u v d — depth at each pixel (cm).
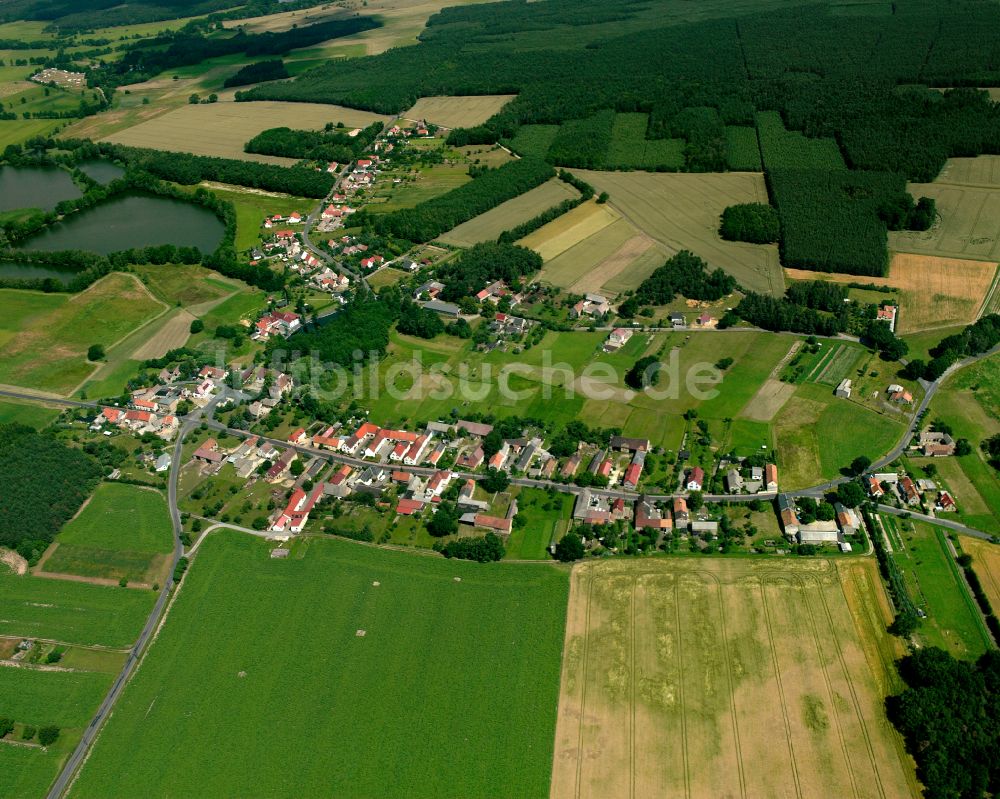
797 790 12812
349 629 16288
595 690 14662
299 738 14262
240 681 15400
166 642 16412
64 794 13750
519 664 15275
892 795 12631
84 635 16800
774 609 15888
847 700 14088
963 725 13275
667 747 13612
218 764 13950
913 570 16475
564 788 13162
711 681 14625
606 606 16312
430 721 14362
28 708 15325
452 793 13225
